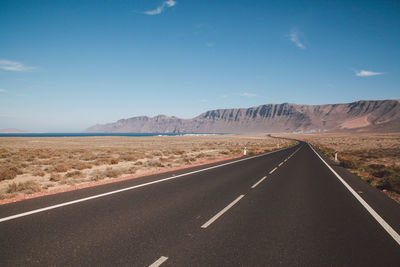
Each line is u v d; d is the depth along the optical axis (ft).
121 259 11.87
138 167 50.90
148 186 30.04
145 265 11.37
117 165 55.42
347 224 18.02
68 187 29.58
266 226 17.21
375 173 47.42
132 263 11.51
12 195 25.09
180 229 16.11
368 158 86.84
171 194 26.08
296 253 13.07
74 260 11.65
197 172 43.57
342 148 147.33
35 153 83.87
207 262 11.83
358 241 14.87
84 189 27.73
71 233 14.83
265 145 174.81
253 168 51.44
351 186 34.17
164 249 13.12
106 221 17.15
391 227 17.54
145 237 14.62
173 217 18.54
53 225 16.03
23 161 62.49
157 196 25.02
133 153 86.89
